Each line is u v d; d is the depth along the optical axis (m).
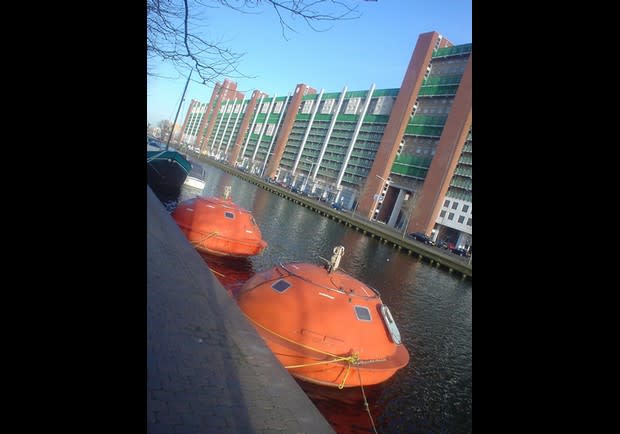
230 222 17.92
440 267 38.16
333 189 81.94
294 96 107.88
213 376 3.45
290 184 96.12
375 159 70.69
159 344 3.70
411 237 53.31
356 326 9.34
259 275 10.60
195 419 2.85
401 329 16.86
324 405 9.30
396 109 69.81
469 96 57.12
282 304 9.47
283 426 3.05
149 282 5.08
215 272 17.25
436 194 57.19
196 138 154.12
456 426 10.77
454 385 12.80
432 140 64.12
